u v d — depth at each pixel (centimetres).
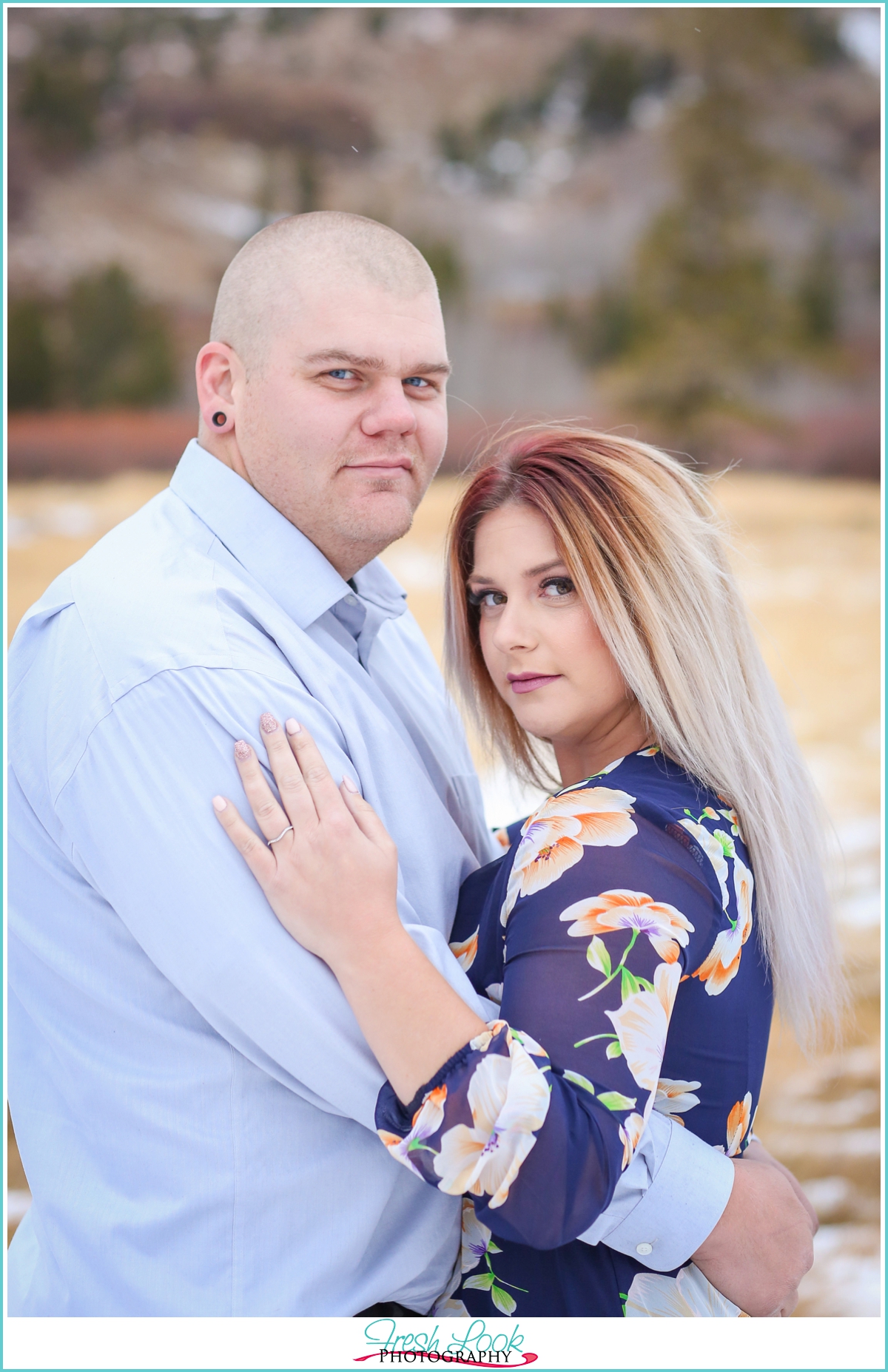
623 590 119
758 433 997
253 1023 106
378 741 125
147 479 885
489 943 119
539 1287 113
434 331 129
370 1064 105
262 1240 111
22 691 123
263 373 125
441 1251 117
